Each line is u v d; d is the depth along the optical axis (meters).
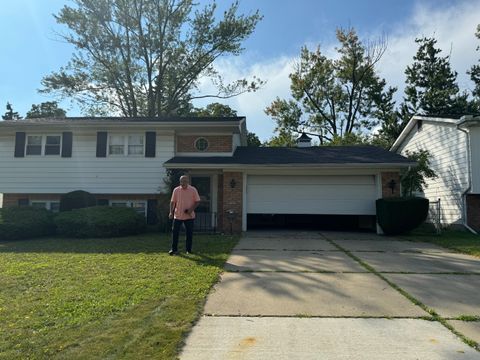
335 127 32.75
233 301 4.77
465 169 14.17
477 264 7.20
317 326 3.90
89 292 5.09
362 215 14.65
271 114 33.97
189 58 26.45
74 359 3.06
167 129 15.33
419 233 13.02
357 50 30.97
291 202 13.57
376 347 3.37
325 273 6.38
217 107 36.97
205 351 3.28
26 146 15.84
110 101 26.61
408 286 5.53
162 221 13.73
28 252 8.71
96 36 24.20
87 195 14.61
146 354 3.17
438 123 16.39
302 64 32.41
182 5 25.36
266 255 8.19
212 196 14.72
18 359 3.05
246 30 26.06
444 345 3.41
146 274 6.18
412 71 32.66
